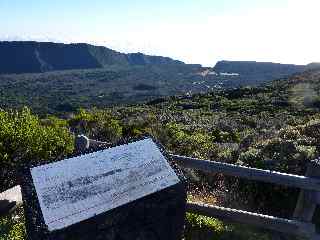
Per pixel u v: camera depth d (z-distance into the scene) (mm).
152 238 4895
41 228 3838
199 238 5910
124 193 4566
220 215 5562
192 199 7344
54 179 4289
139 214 4684
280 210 6984
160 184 4895
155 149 5297
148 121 20984
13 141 7164
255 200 7184
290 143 8203
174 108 56188
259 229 6020
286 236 5863
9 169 7129
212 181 8242
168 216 5035
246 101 61406
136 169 4887
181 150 12141
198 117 34969
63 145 7961
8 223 5605
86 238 4188
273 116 38281
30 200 4059
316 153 7957
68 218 4027
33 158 7340
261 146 9078
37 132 7633
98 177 4559
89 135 14898
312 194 5117
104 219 4301
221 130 23297
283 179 5152
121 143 5090
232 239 5859
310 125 10367
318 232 5875
